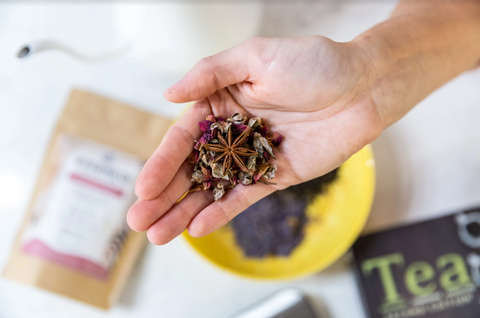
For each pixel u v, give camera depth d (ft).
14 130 1.50
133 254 1.41
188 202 1.13
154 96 1.49
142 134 1.44
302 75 1.09
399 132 1.46
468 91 1.46
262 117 1.20
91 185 1.41
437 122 1.46
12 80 1.51
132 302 1.42
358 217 1.30
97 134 1.44
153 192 1.08
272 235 1.39
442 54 1.27
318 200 1.41
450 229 1.38
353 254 1.39
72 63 1.50
